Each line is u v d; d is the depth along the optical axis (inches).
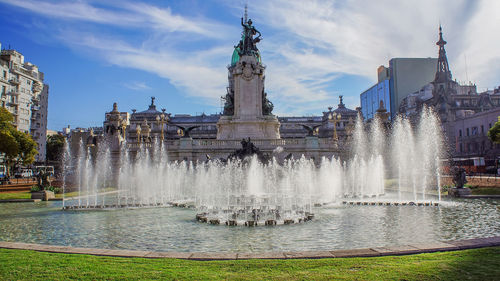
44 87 4023.1
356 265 363.3
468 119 3599.9
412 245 438.9
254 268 358.9
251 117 2257.6
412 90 5290.4
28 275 337.7
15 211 951.6
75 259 396.5
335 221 739.4
